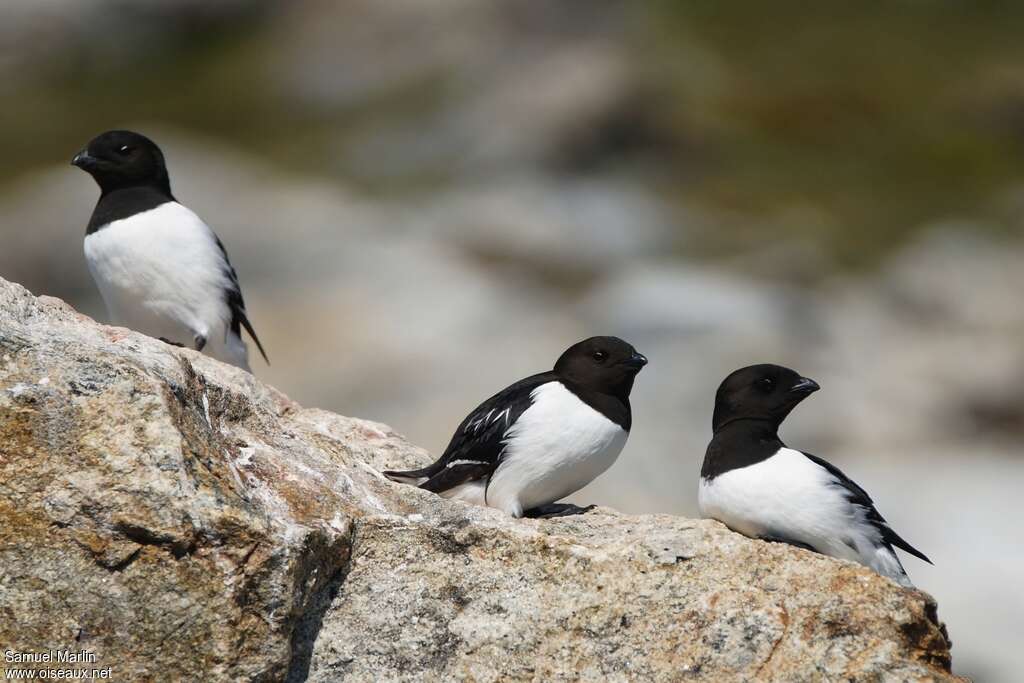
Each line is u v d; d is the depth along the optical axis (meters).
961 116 32.16
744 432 8.05
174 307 9.93
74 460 6.77
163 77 34.12
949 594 15.43
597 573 7.20
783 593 7.07
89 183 25.39
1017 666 14.37
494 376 18.30
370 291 20.98
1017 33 35.50
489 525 7.33
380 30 34.03
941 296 24.14
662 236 26.08
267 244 23.11
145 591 6.68
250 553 6.72
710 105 31.77
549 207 26.78
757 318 20.05
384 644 7.13
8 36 34.31
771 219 27.55
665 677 6.98
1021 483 17.83
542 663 7.09
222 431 7.61
